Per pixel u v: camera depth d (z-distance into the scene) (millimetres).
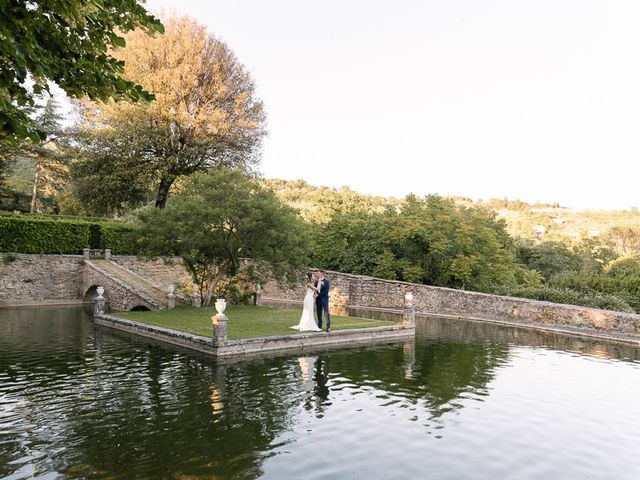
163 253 22531
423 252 31172
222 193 21281
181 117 32750
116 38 6109
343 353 14375
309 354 14047
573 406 9469
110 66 6117
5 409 8469
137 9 6102
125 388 9922
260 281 23578
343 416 8469
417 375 11695
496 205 136000
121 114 32250
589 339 18516
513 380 11438
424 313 27219
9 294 27656
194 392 9703
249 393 9727
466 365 12961
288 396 9570
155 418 8109
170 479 5875
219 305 13398
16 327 18531
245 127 35781
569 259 46094
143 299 23391
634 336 18141
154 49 33875
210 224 21500
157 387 10031
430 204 32688
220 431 7570
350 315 25719
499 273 30578
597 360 14156
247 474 6074
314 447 7055
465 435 7766
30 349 14016
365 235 34969
